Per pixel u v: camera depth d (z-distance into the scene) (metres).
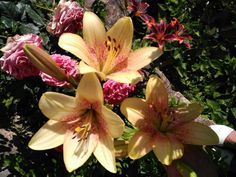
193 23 0.78
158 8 0.85
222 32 0.66
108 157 0.38
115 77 0.39
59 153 0.58
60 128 0.39
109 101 0.41
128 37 0.40
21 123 0.63
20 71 0.47
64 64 0.40
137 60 0.40
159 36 0.57
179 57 0.74
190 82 0.77
